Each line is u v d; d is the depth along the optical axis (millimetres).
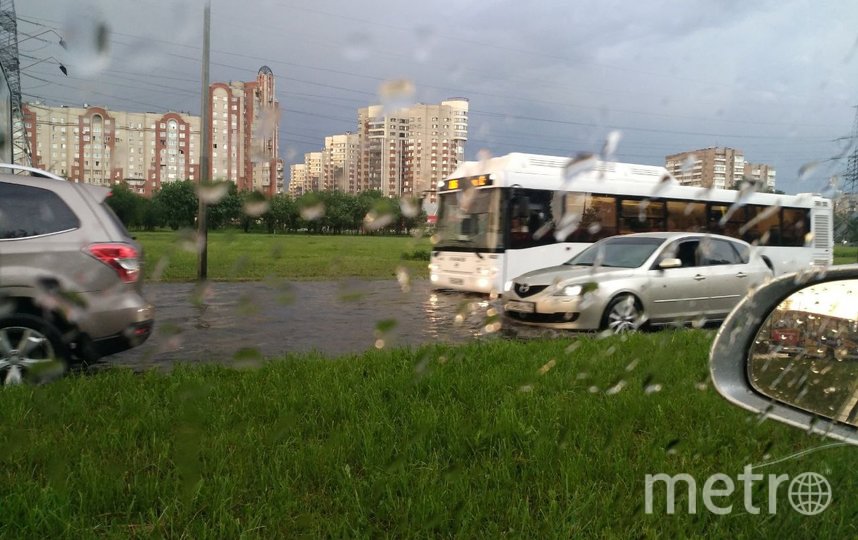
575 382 5062
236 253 21984
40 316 5074
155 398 4449
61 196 5215
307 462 3307
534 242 12930
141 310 5348
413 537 2609
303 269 18750
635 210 13891
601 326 8469
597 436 3812
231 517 2643
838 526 2631
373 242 40562
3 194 5059
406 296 13484
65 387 4641
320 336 8500
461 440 3656
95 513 2758
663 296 8844
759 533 2619
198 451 3389
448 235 13609
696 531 2662
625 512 2795
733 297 9477
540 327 9141
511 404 4301
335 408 4234
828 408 1866
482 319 10125
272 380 5023
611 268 9070
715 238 9664
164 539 2562
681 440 3631
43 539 2510
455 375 5152
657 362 5512
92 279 5125
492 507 2863
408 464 3285
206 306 11250
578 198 13297
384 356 6000
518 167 13000
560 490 3049
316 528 2654
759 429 3793
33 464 3314
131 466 3295
